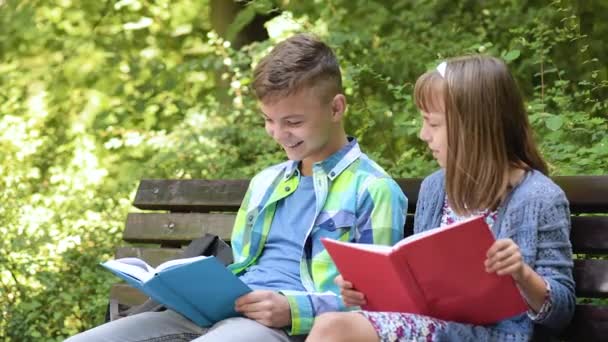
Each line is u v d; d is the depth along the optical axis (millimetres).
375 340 3850
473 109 4230
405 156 8023
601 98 8539
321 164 4789
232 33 10781
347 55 9898
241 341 4180
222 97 10555
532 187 4176
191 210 6289
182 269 4172
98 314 7625
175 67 11953
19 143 10500
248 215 4961
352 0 10602
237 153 9547
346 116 9039
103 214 8602
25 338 7617
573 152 6531
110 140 11023
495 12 9828
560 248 4121
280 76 4637
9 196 8750
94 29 13500
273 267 4750
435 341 3898
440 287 3908
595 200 4543
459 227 3756
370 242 4594
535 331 4223
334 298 4418
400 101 9055
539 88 8438
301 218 4793
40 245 8031
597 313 4406
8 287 7859
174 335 4633
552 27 9125
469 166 4234
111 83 12797
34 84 13133
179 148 9711
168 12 13164
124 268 4457
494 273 3824
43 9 13742
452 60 4371
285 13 10188
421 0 10211
